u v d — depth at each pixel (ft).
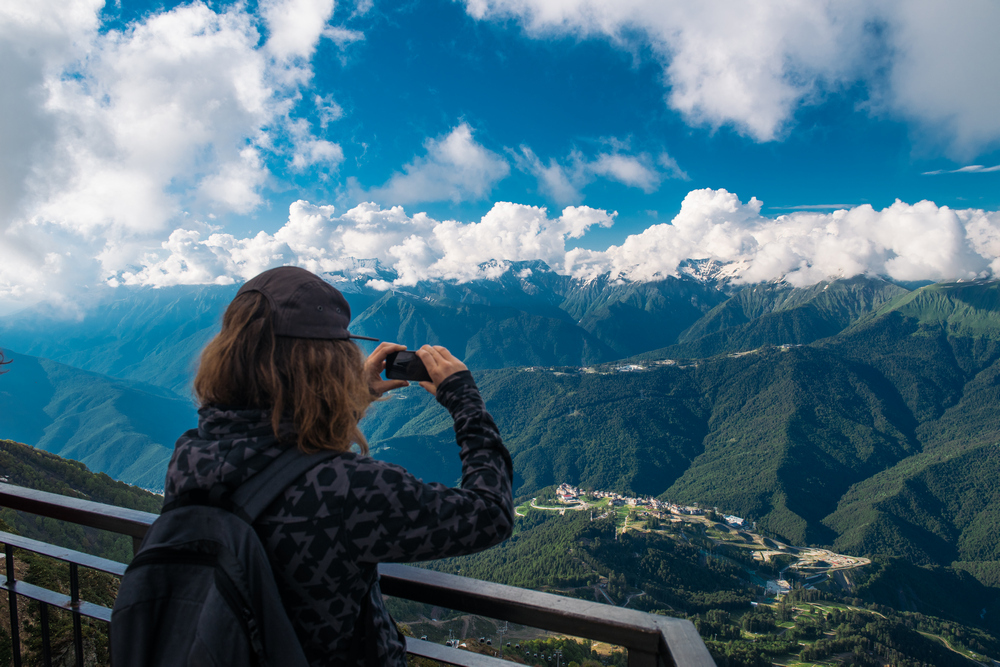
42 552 10.08
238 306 5.41
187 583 4.43
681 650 5.43
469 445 5.74
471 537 4.74
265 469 4.78
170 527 4.74
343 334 5.50
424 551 4.60
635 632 6.06
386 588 7.41
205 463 4.82
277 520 4.59
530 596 6.67
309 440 4.87
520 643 154.20
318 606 4.63
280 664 4.29
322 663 4.77
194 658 4.06
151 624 4.41
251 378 4.94
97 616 9.86
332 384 5.05
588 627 6.28
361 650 5.03
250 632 4.21
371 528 4.58
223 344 5.14
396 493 4.67
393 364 6.52
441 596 7.00
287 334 5.08
